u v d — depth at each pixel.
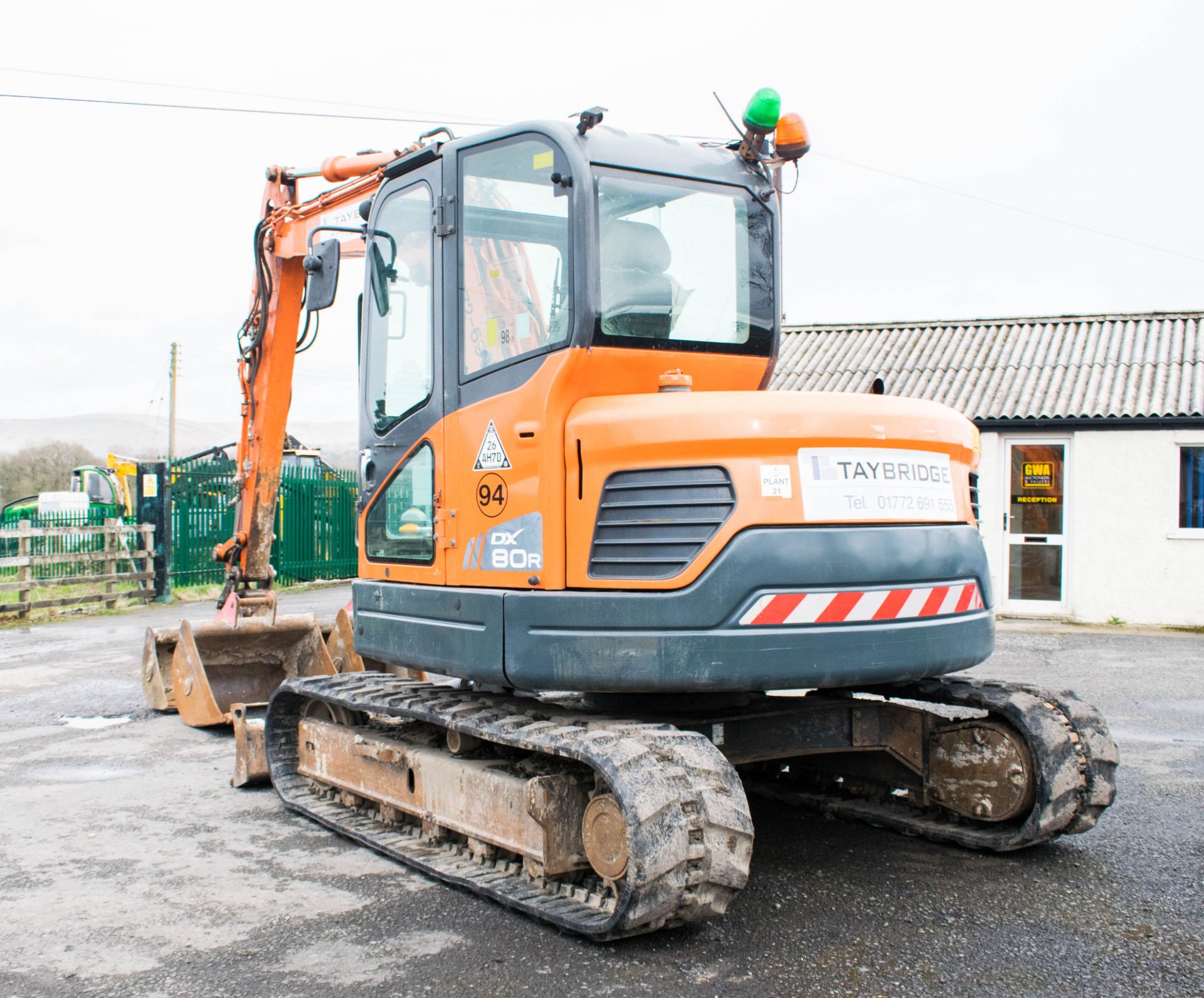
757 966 3.87
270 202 7.43
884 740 5.36
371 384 5.54
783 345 18.19
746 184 5.02
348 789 5.66
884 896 4.55
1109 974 3.80
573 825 4.32
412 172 5.22
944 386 15.66
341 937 4.16
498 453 4.63
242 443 7.89
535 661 4.39
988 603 4.79
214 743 7.49
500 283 4.70
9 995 3.67
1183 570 13.99
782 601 4.14
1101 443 14.34
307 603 16.20
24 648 12.07
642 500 4.25
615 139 4.66
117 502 20.70
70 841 5.38
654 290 4.61
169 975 3.83
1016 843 4.93
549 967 3.88
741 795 3.97
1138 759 6.88
